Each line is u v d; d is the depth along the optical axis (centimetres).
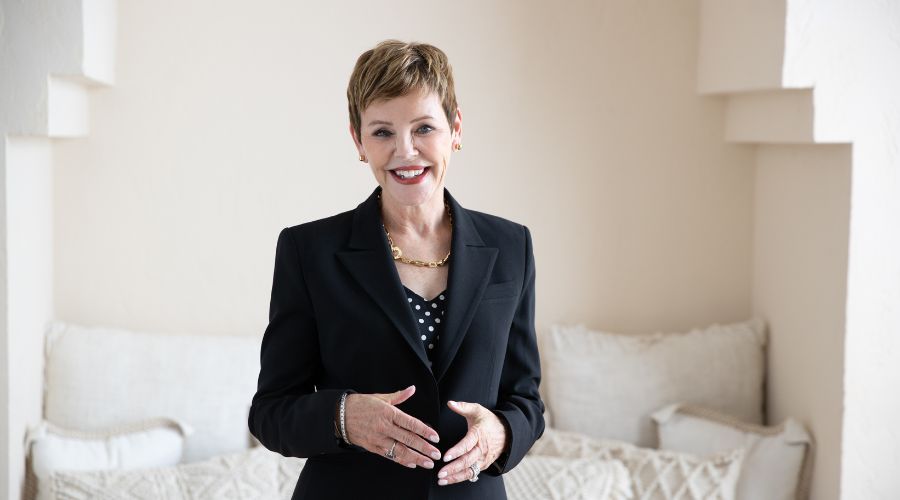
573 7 310
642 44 313
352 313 166
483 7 308
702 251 322
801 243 288
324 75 307
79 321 309
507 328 175
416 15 307
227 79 305
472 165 313
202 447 293
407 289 169
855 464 263
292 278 171
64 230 306
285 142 308
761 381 312
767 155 311
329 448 158
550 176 315
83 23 263
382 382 166
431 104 160
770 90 275
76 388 293
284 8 304
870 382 262
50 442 280
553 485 263
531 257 184
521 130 313
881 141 255
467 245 174
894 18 253
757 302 321
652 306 323
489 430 160
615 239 320
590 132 315
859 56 254
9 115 262
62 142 303
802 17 251
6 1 260
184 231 309
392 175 163
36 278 290
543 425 179
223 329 313
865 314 260
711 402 307
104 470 270
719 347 310
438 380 166
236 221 310
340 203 311
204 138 307
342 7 305
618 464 272
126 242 308
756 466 282
